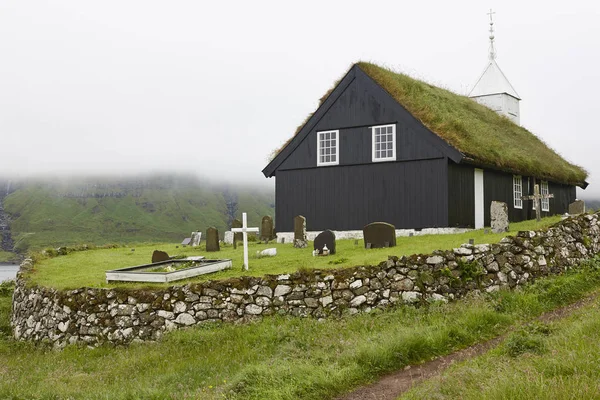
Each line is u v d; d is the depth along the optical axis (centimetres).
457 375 868
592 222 1920
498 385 746
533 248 1634
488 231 2119
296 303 1491
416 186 2464
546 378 767
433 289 1469
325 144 2738
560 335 972
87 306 1623
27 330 1884
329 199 2702
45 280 1989
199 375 1145
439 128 2472
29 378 1295
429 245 1845
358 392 947
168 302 1540
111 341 1562
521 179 2978
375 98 2603
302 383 963
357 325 1341
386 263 1490
